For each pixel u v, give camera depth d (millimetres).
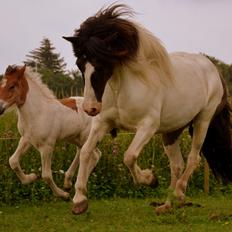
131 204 11320
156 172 13336
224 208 10617
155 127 8570
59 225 8945
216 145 10336
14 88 10516
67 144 12867
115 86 8266
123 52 7996
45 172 10914
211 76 9773
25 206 11266
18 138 12516
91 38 7836
